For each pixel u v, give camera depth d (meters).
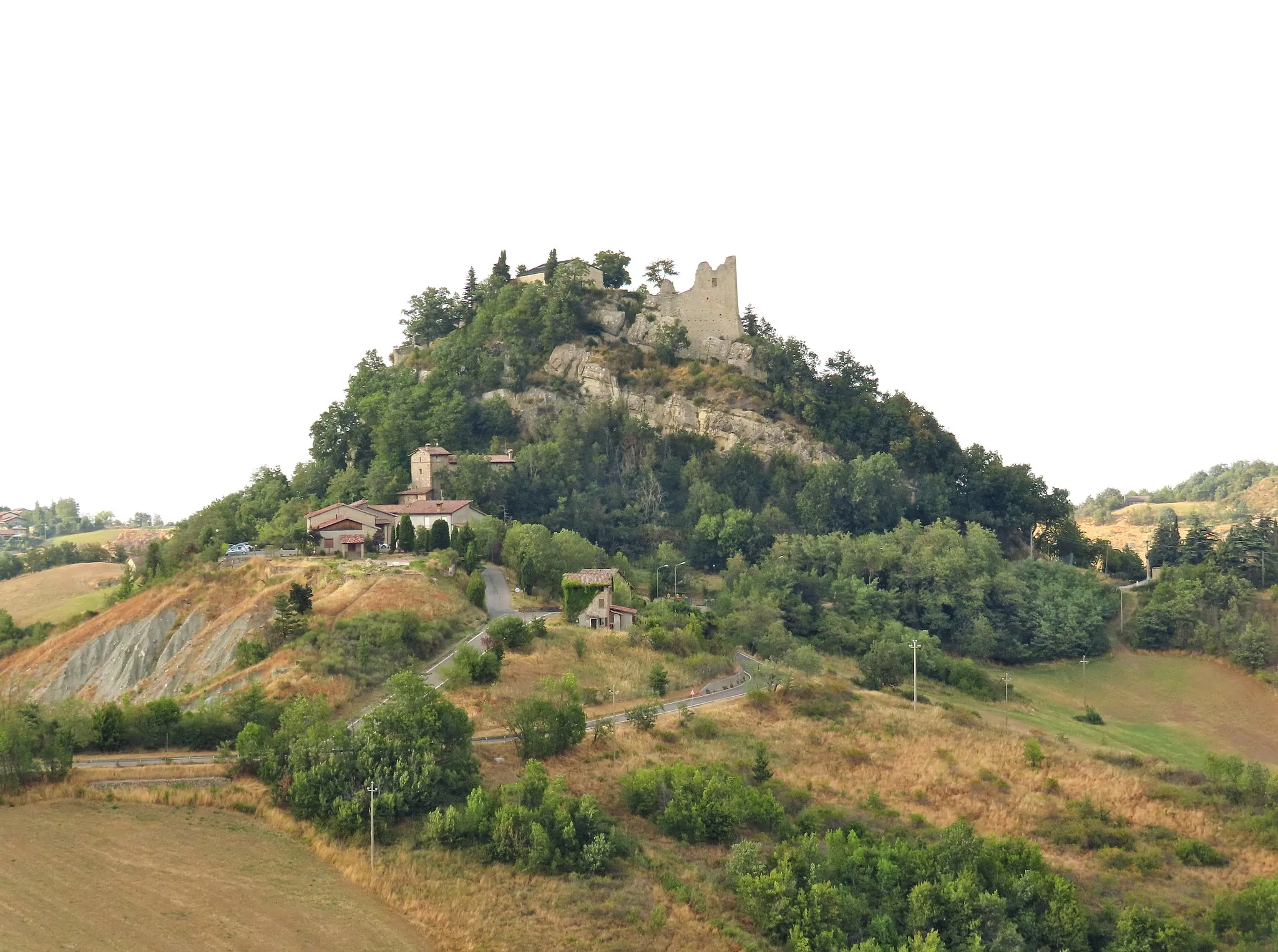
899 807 102.00
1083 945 79.06
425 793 84.50
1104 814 104.00
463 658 116.12
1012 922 78.75
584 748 103.62
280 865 75.31
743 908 78.56
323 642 120.25
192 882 71.19
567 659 128.12
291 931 67.44
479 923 71.69
